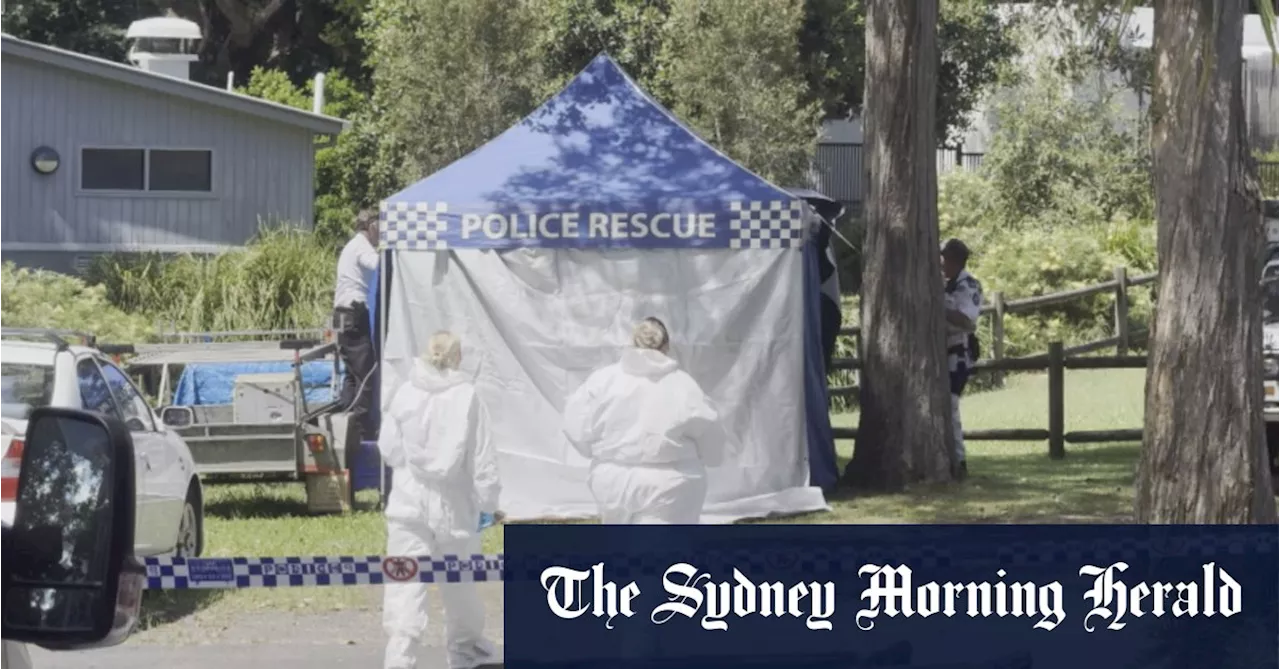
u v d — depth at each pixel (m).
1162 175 15.09
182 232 41.00
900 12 23.48
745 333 21.41
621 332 21.17
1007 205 46.69
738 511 21.16
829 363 24.48
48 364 15.41
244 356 23.02
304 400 21.95
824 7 50.97
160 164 40.81
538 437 21.11
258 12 61.19
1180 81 14.66
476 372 21.14
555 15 47.84
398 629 13.14
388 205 20.98
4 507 13.20
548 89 44.34
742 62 44.62
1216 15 14.59
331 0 61.00
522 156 21.86
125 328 33.56
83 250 40.22
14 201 39.78
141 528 15.82
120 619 5.87
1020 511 21.45
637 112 22.42
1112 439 27.33
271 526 20.70
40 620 5.79
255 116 41.34
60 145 40.09
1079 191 46.50
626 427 13.73
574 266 21.22
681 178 21.55
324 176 48.66
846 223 46.38
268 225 41.50
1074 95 46.72
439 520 13.35
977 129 53.03
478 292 21.17
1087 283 39.19
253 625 15.93
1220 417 14.94
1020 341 38.38
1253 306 15.08
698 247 21.05
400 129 43.72
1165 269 15.12
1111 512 21.27
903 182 23.55
